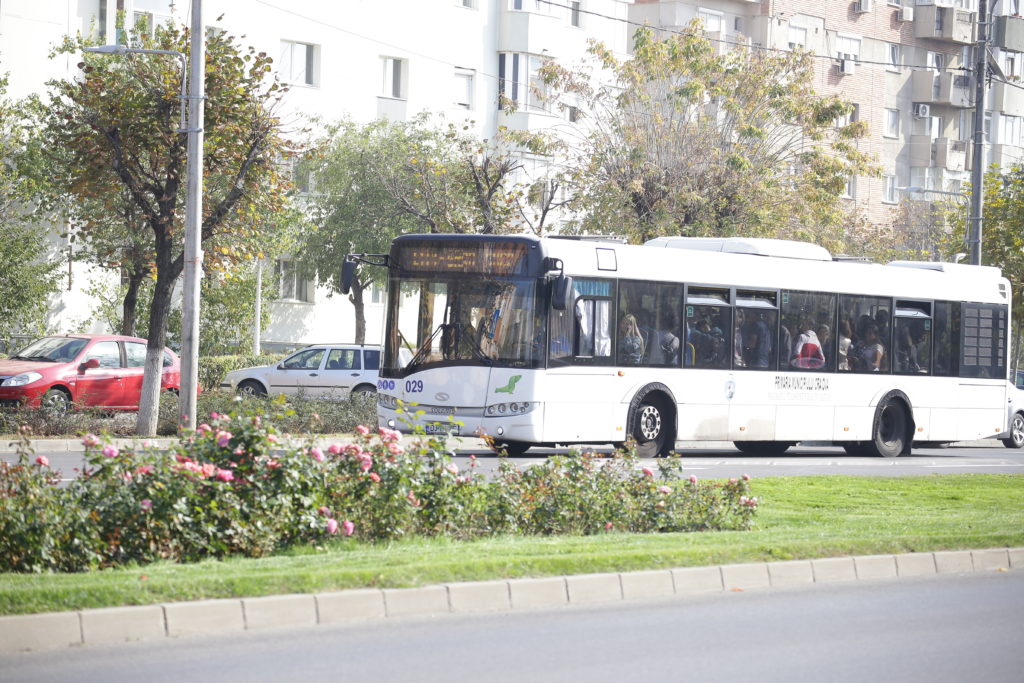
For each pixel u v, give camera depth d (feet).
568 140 217.97
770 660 34.06
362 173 183.93
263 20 190.19
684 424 93.66
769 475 80.43
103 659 32.14
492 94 217.97
